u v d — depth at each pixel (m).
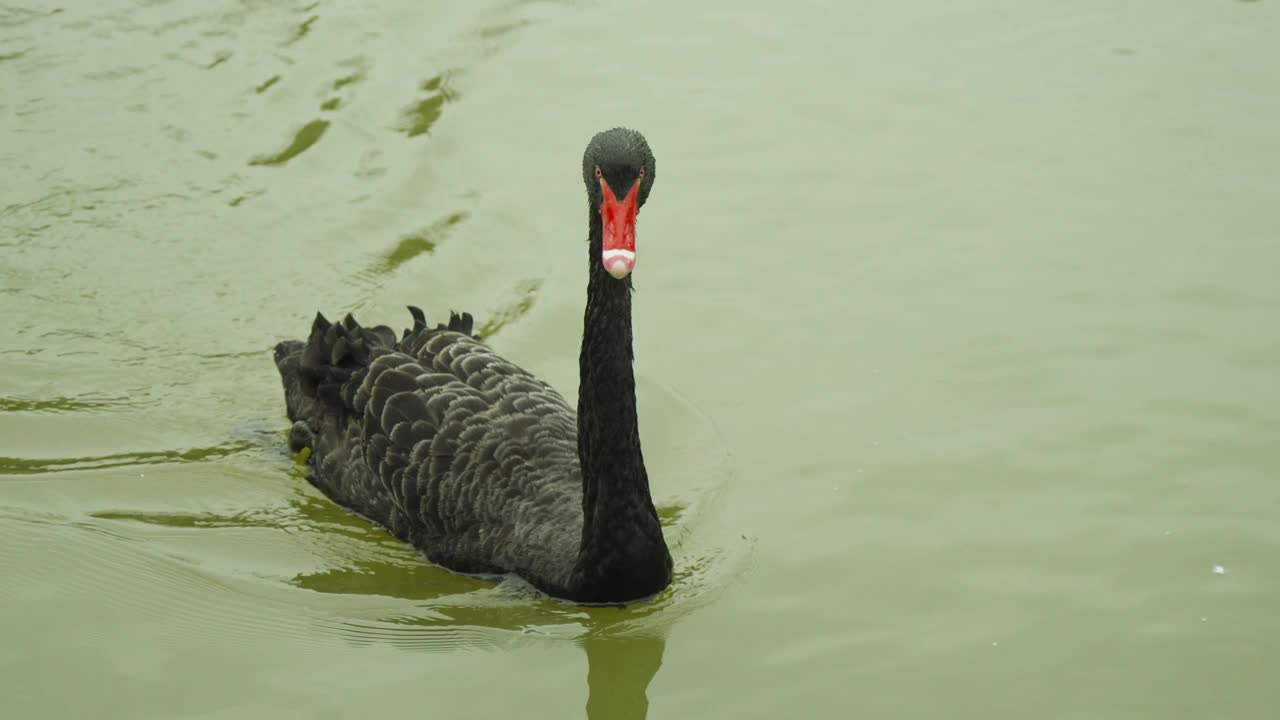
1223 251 12.04
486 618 8.73
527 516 9.05
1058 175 13.23
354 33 15.88
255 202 13.04
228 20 15.98
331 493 10.08
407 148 13.87
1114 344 11.03
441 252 12.43
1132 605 8.53
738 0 16.72
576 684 8.10
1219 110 14.01
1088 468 9.77
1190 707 7.73
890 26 16.02
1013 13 16.20
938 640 8.34
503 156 13.77
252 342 11.45
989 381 10.72
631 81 14.98
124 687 8.02
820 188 13.23
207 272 12.18
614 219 7.58
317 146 13.86
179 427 10.60
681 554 9.24
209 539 9.51
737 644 8.41
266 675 8.16
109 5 16.14
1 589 8.81
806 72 15.06
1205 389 10.46
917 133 13.97
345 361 10.32
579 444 8.56
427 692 8.02
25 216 12.71
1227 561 8.84
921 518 9.42
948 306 11.61
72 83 14.63
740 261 12.31
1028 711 7.75
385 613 8.78
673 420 10.52
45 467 10.06
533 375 10.20
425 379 9.80
